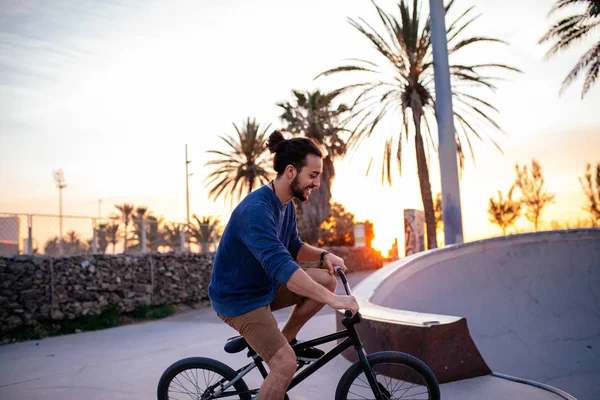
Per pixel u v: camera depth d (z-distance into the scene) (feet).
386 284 20.59
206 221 79.25
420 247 51.75
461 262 24.54
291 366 8.00
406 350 12.75
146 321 39.01
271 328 8.17
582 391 20.48
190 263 50.88
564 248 25.32
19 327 30.78
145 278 43.29
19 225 34.09
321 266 9.68
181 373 9.76
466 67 52.54
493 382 12.38
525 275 25.07
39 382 15.84
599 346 22.33
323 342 8.64
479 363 12.92
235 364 16.67
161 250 49.24
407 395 11.11
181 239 52.44
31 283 32.53
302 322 9.13
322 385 13.07
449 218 32.81
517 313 24.12
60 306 33.88
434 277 23.32
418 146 54.03
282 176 8.48
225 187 87.04
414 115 52.80
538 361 22.68
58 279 34.45
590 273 24.45
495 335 23.35
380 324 13.62
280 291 9.09
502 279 24.86
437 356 12.37
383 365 8.61
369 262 104.37
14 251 33.55
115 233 42.86
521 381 12.34
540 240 25.59
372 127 56.80
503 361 22.59
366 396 10.01
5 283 30.94
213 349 20.02
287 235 9.32
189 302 49.24
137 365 17.85
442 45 34.27
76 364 19.19
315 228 85.40
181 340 24.84
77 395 13.89
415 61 53.88
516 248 25.52
